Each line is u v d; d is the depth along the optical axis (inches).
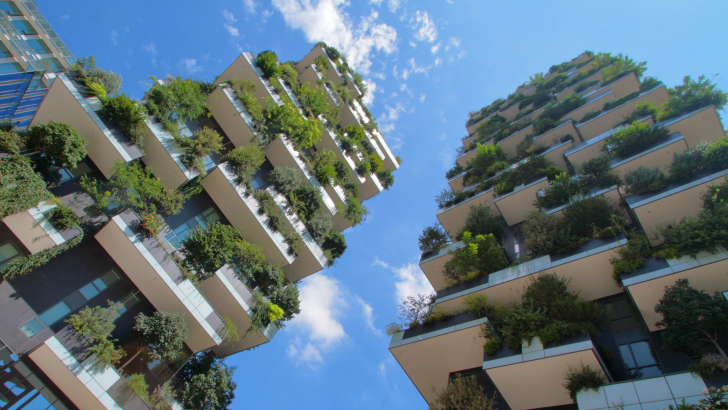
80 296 485.4
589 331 469.4
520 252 694.5
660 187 561.9
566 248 577.0
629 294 488.7
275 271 674.2
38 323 442.3
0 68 923.4
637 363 470.6
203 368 609.3
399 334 650.8
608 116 917.8
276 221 689.0
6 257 438.6
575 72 1499.8
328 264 855.7
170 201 573.3
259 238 679.1
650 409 364.5
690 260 452.4
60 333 422.3
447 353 596.4
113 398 430.9
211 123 753.6
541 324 496.4
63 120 524.1
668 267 463.2
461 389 503.2
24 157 439.2
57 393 430.3
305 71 1170.6
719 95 706.8
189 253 563.8
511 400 512.4
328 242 876.6
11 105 949.2
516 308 547.5
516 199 780.0
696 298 408.5
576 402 442.6
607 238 547.2
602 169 681.6
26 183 425.7
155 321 487.5
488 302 607.2
